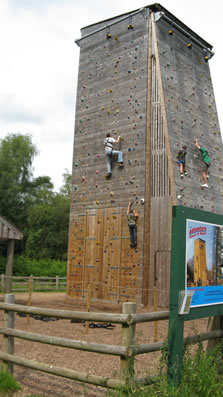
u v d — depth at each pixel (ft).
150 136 54.19
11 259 46.11
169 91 54.95
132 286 51.80
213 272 18.21
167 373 15.56
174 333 15.60
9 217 137.69
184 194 51.37
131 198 54.13
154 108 54.60
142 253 51.42
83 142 63.36
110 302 53.83
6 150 135.95
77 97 66.03
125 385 14.37
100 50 63.67
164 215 50.85
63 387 19.04
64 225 139.13
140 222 52.42
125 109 57.67
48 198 151.74
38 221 138.51
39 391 18.26
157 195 52.13
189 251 16.66
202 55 65.82
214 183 58.90
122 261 53.67
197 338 17.75
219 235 18.90
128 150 55.93
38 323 36.37
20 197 142.41
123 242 54.08
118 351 14.88
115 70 60.49
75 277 59.77
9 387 18.15
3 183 133.08
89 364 23.00
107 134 57.72
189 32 62.85
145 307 50.06
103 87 61.82
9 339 19.83
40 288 83.51
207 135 60.90
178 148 53.21
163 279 49.73
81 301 56.03
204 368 16.17
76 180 63.26
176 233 16.10
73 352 25.85
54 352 25.64
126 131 56.80
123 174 55.93
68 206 142.72
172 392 14.40
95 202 59.16
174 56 58.70
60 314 17.26
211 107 64.28
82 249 59.72
